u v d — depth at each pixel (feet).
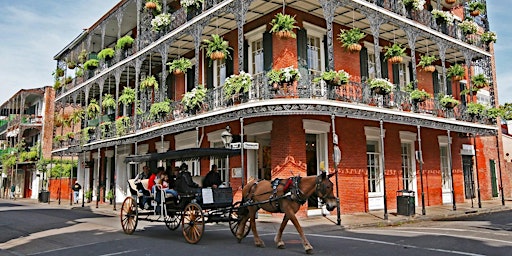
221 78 58.75
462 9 76.95
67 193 108.47
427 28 58.03
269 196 30.17
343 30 51.37
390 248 28.86
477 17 77.77
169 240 34.76
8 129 140.46
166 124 55.62
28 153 121.80
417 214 52.60
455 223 46.06
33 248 33.96
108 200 86.79
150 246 31.78
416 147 63.77
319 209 50.24
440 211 56.44
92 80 80.84
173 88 69.26
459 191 70.90
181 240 34.60
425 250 27.96
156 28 60.03
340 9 51.16
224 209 33.22
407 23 54.85
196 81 52.31
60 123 96.17
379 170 57.72
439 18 61.82
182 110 55.26
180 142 64.54
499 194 81.05
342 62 55.67
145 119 62.44
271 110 43.11
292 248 29.27
